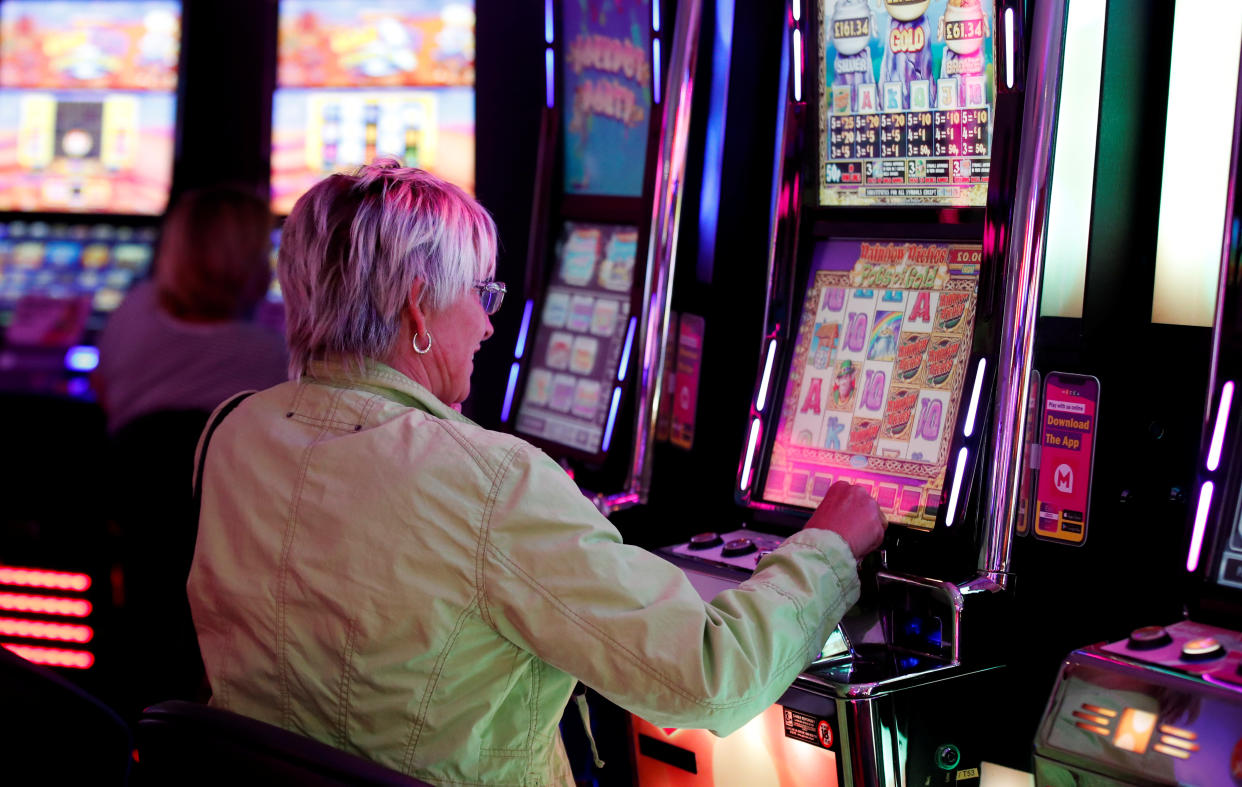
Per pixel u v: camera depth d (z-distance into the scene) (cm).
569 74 290
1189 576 172
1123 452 215
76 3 442
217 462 164
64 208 448
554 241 300
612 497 256
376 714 150
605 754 236
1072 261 212
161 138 441
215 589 158
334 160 412
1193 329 208
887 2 211
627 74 270
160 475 350
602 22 275
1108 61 204
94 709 153
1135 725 154
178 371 368
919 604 200
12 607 386
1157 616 214
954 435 200
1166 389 212
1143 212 212
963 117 205
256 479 158
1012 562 200
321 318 162
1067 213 212
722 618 154
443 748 151
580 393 286
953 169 208
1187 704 151
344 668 150
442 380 171
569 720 240
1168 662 158
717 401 279
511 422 301
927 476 209
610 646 146
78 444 391
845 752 188
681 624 147
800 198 227
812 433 225
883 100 214
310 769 132
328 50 410
